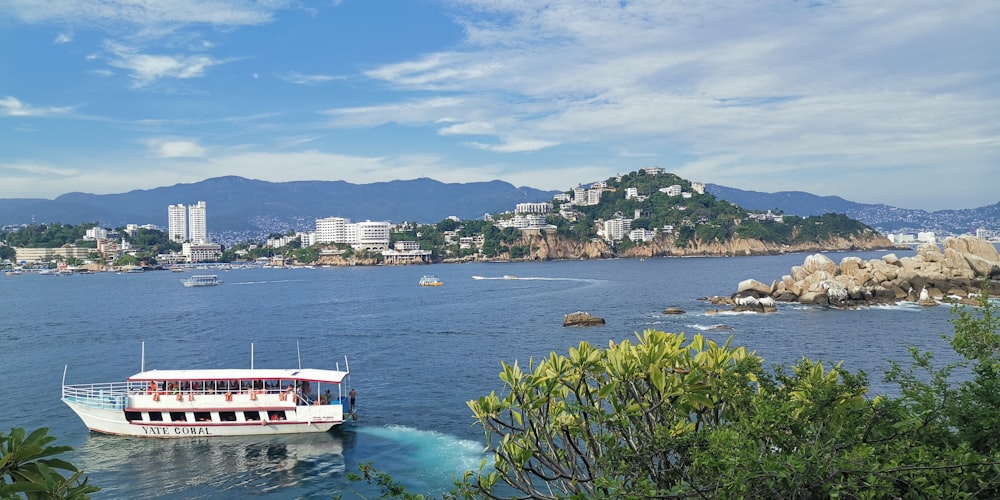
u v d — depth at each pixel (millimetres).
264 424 56938
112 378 81750
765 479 12273
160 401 57469
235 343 107625
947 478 12734
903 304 133000
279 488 45938
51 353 99938
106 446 55062
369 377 77812
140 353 99250
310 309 161375
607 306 150500
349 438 55531
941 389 15828
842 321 113500
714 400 16875
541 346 97312
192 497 44719
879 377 68062
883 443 14211
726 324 112188
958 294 135500
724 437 13273
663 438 14898
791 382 17062
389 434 56312
